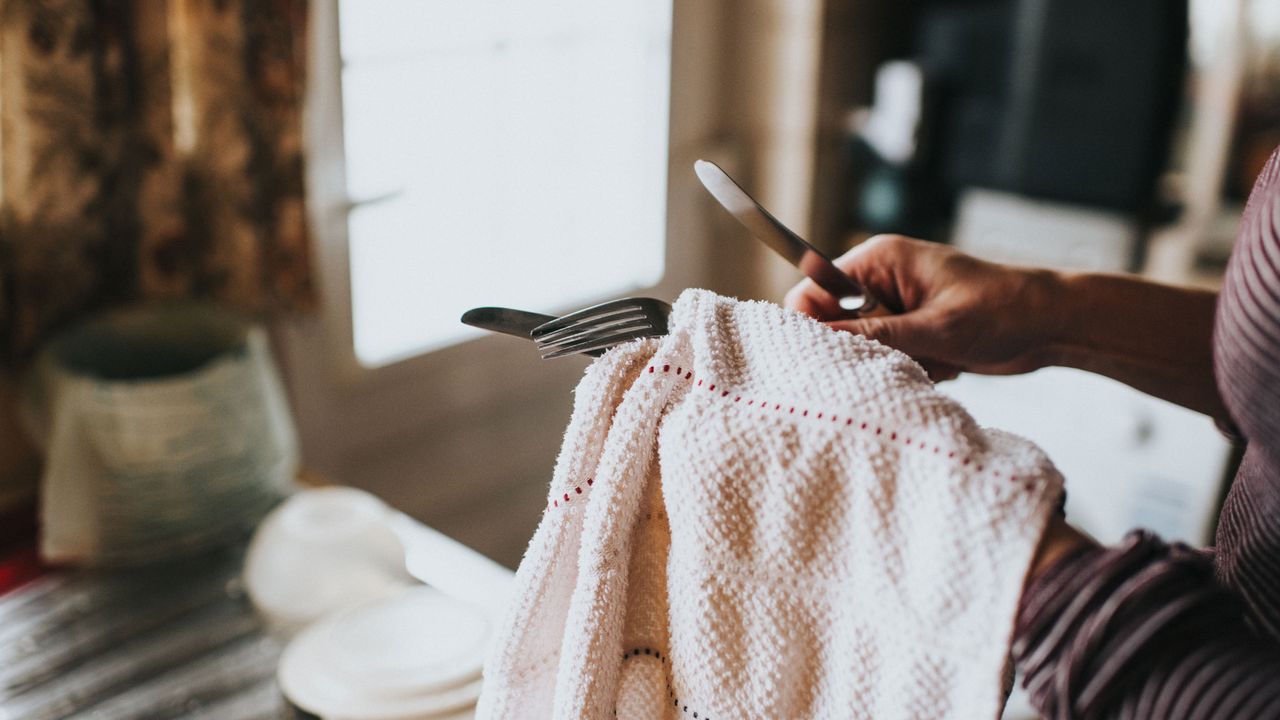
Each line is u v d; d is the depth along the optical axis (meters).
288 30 1.16
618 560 0.44
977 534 0.36
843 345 0.42
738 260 2.02
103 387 1.00
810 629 0.41
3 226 1.07
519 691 0.47
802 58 1.81
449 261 1.63
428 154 1.55
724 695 0.43
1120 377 0.60
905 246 0.59
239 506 1.09
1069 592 0.34
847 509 0.40
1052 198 1.71
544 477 1.86
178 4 1.10
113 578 1.07
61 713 0.88
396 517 1.15
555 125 1.71
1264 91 1.65
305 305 1.28
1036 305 0.57
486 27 1.56
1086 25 1.60
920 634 0.37
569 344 0.46
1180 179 1.74
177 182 1.15
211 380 1.04
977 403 1.60
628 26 1.75
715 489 0.41
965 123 1.77
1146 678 0.33
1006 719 1.03
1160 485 1.46
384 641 0.86
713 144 1.94
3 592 1.05
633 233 1.89
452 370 1.65
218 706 0.89
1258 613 0.41
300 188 1.23
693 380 0.43
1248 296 0.36
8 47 1.00
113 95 1.09
